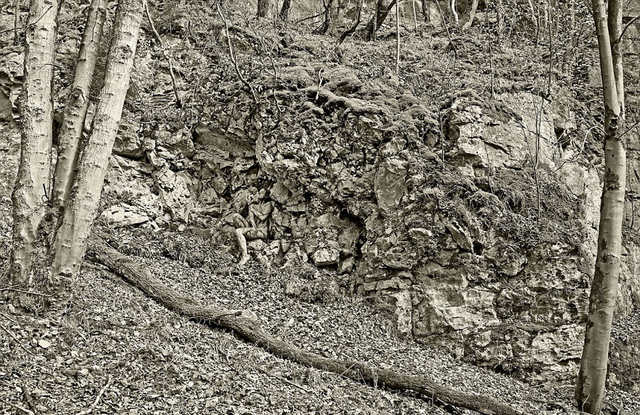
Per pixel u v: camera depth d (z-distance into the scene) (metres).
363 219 10.38
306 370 6.93
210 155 11.57
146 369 5.71
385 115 10.83
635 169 14.50
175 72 12.62
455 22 17.41
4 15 13.22
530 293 9.44
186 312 7.66
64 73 11.82
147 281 8.10
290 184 10.73
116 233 10.20
